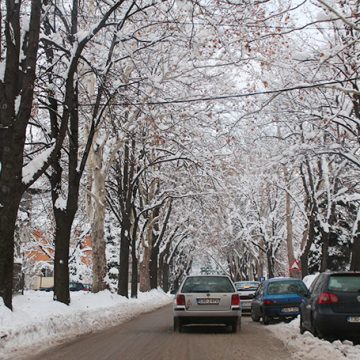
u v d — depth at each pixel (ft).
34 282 181.27
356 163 68.74
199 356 33.06
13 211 41.83
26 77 42.42
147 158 103.71
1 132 43.88
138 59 66.64
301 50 67.82
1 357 32.04
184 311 47.98
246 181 123.54
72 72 49.24
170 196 110.93
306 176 102.01
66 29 59.00
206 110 75.92
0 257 40.86
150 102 65.21
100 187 82.23
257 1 43.34
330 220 93.61
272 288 60.08
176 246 197.88
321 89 69.62
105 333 48.91
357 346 34.73
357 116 64.69
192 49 54.19
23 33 46.52
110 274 180.96
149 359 31.96
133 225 120.26
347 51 59.41
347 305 37.19
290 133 80.53
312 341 37.22
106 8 65.92
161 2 51.52
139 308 89.40
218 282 50.01
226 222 144.66
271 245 150.82
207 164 84.89
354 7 54.49
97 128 69.67
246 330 51.16
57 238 57.98
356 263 72.95
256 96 66.69
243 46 49.16
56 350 36.04
